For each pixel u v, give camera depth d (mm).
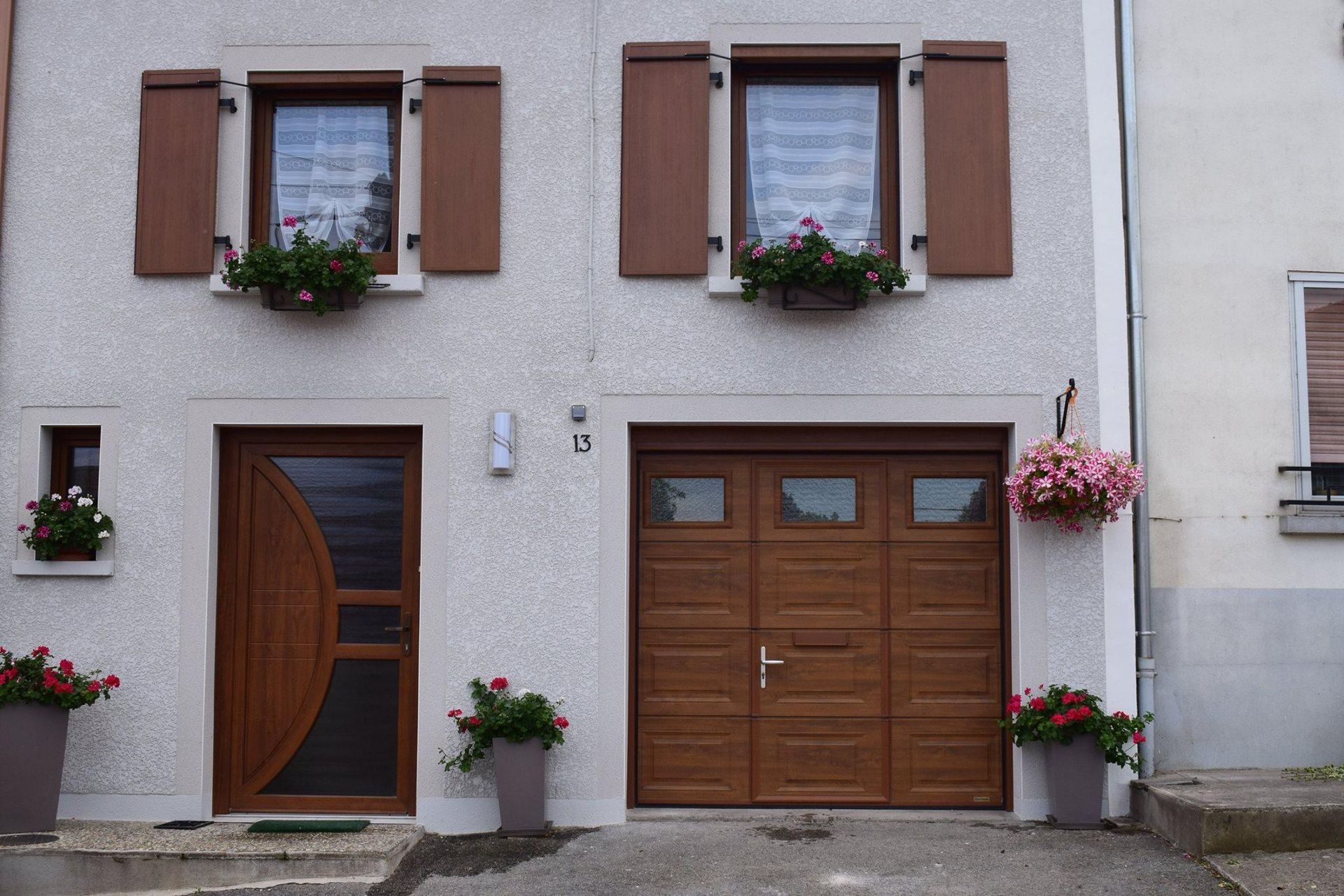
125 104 6453
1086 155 6328
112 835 5723
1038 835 5758
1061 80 6367
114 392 6312
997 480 6410
